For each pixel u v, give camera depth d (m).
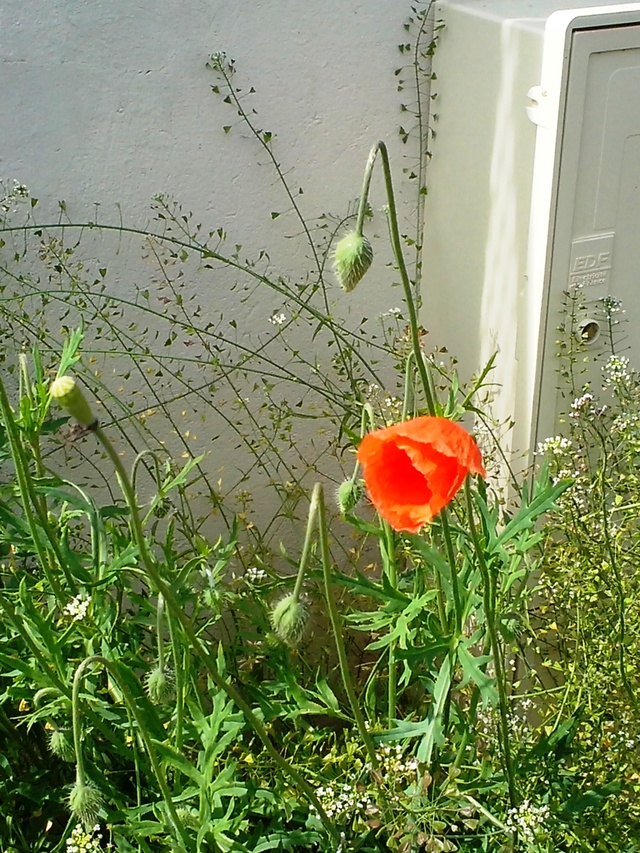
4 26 0.69
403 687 0.58
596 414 0.69
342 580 0.55
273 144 0.78
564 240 0.69
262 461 0.86
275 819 0.55
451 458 0.42
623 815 0.60
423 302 0.87
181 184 0.77
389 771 0.53
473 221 0.77
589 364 0.73
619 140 0.67
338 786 0.56
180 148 0.75
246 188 0.78
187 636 0.44
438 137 0.80
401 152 0.82
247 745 0.63
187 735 0.54
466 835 0.55
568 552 0.65
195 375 0.82
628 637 0.64
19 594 0.54
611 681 0.63
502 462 0.77
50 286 0.77
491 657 0.51
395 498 0.43
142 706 0.54
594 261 0.70
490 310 0.77
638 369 0.76
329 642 0.83
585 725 0.63
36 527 0.51
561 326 0.70
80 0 0.69
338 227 0.82
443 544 0.62
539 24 0.67
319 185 0.80
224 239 0.79
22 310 0.75
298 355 0.81
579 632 0.63
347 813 0.54
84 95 0.72
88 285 0.76
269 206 0.80
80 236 0.75
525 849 0.54
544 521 0.75
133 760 0.56
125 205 0.76
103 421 0.81
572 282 0.70
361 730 0.51
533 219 0.69
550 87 0.64
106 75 0.72
